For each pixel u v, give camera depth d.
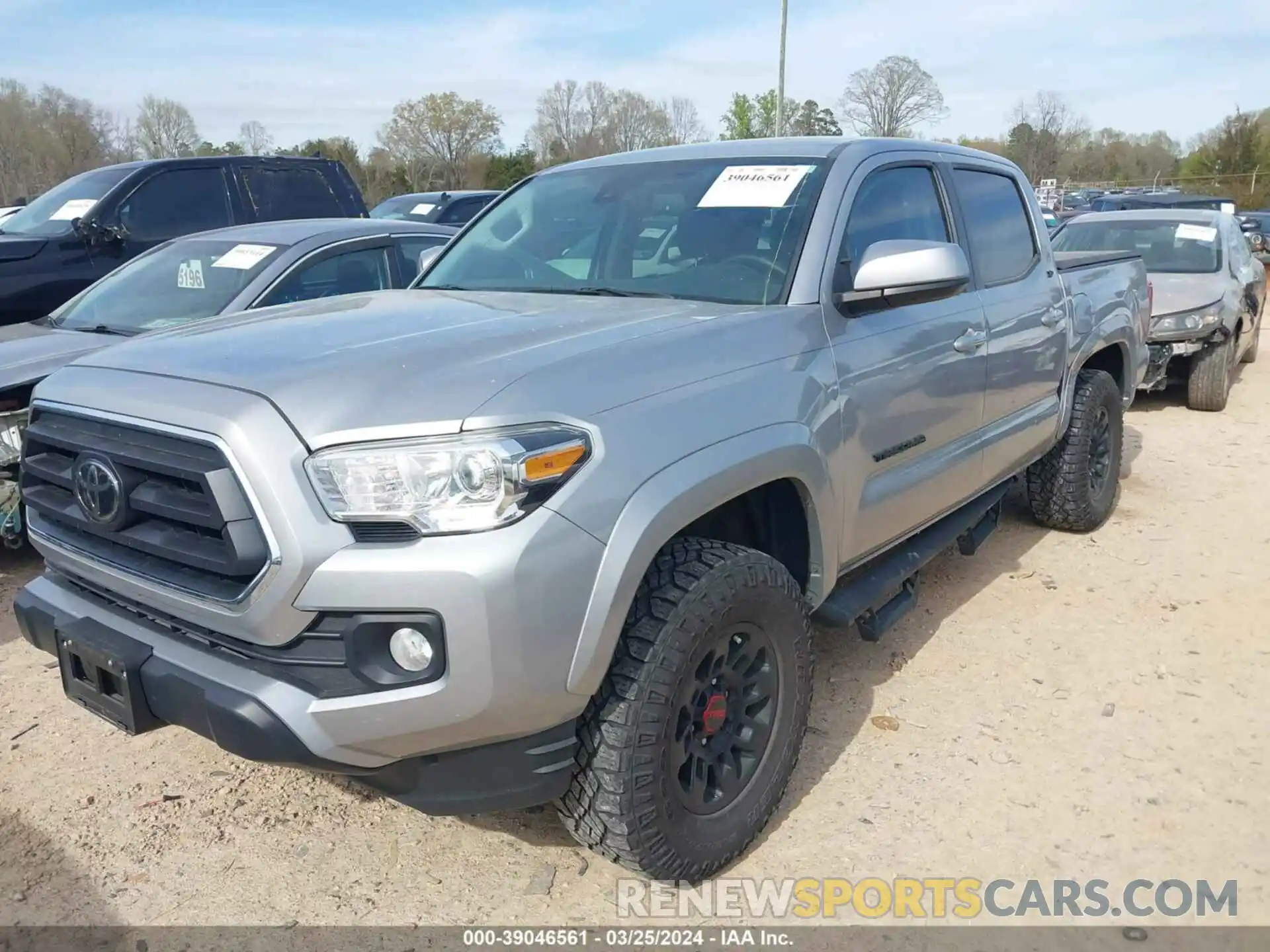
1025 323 4.27
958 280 3.06
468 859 2.85
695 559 2.53
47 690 3.81
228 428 2.15
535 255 3.67
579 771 2.42
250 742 2.18
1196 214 10.19
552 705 2.21
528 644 2.12
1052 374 4.62
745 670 2.73
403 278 5.95
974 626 4.33
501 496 2.09
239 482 2.13
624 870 2.79
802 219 3.21
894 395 3.29
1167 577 4.87
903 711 3.62
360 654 2.12
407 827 2.99
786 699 2.85
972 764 3.28
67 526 2.67
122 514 2.38
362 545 2.10
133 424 2.34
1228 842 2.88
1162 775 3.21
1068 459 5.18
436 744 2.18
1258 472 6.78
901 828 2.96
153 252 6.01
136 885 2.74
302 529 2.09
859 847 2.88
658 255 3.36
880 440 3.25
